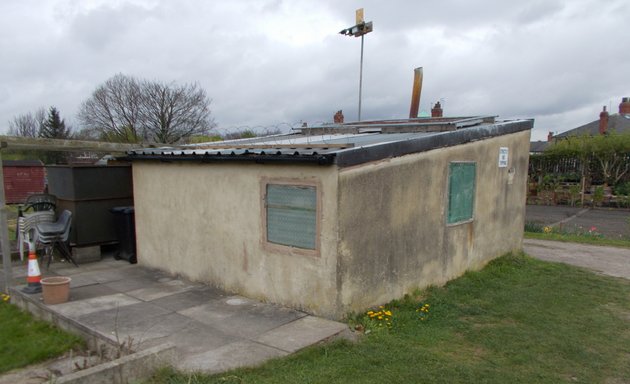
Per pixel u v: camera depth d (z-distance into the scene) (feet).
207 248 21.67
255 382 12.01
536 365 14.12
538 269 26.91
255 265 19.33
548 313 19.22
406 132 25.62
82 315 17.34
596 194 75.41
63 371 13.85
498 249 27.61
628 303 21.04
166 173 23.68
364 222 17.19
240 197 19.72
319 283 16.84
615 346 15.89
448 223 22.33
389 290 18.76
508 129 27.14
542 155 87.40
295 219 17.54
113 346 14.25
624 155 78.07
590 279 25.07
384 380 12.41
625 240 41.27
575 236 41.75
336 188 15.94
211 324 16.31
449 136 21.84
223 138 46.68
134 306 18.56
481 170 24.84
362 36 41.96
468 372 13.15
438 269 21.93
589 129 122.42
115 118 132.67
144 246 25.94
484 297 21.06
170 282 22.56
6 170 76.69
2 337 16.37
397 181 18.72
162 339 14.87
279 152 17.25
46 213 27.68
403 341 15.44
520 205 29.73
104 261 27.55
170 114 130.62
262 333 15.34
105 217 28.02
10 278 21.44
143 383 11.85
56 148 24.73
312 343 14.43
